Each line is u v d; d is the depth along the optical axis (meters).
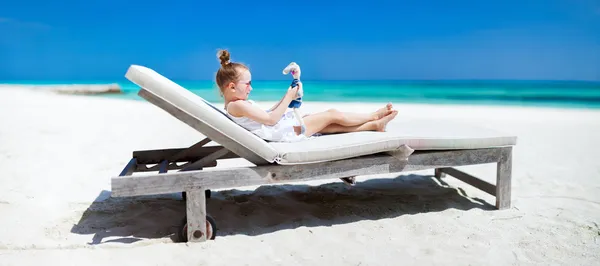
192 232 3.21
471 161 3.85
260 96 27.41
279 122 3.64
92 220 3.72
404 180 5.11
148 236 3.38
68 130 8.48
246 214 3.90
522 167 5.73
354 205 4.15
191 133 8.40
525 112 13.20
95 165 5.79
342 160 3.46
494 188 4.05
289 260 3.00
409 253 3.11
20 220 3.68
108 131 8.49
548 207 4.08
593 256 3.06
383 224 3.67
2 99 14.94
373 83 42.72
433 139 3.60
